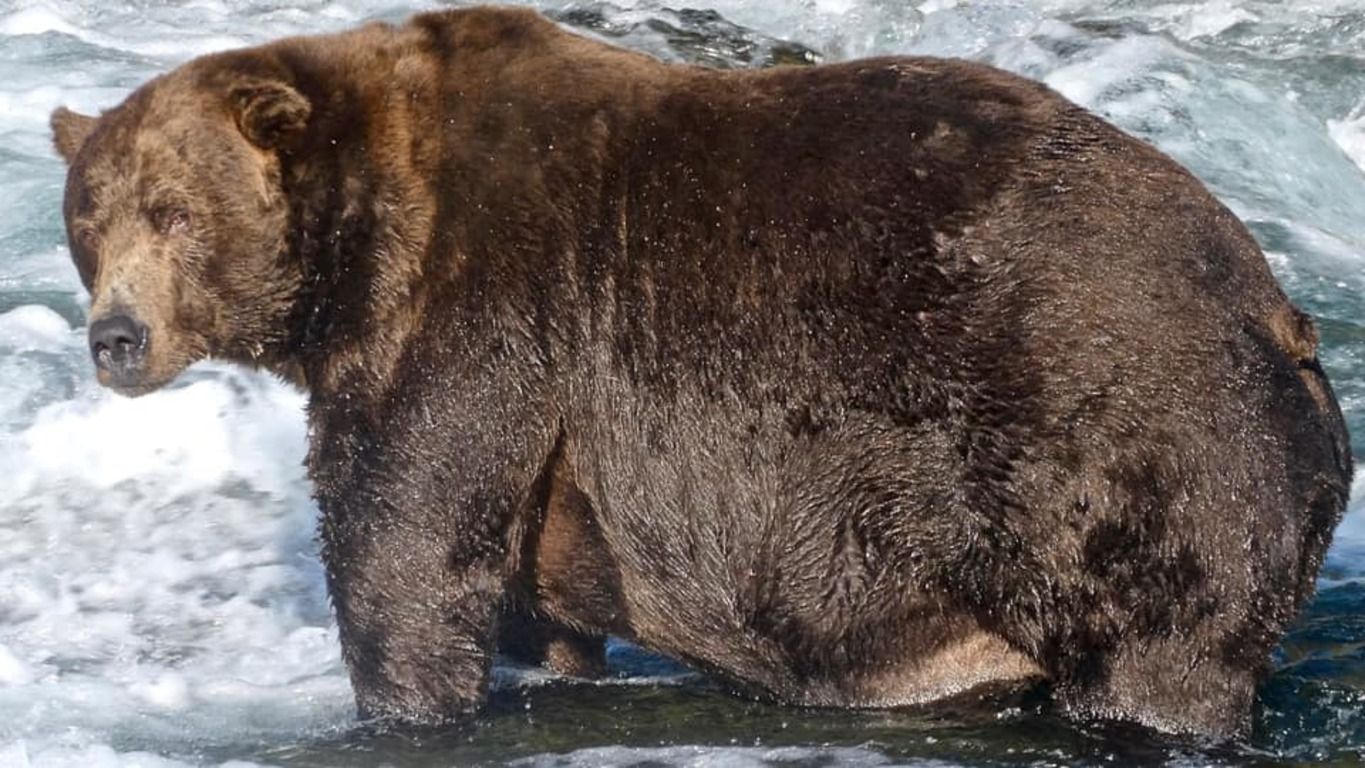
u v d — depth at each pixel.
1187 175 13.48
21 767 14.21
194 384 22.27
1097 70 32.66
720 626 14.25
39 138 30.33
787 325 13.49
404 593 14.09
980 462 13.13
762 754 14.10
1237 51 34.59
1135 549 12.97
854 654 14.03
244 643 17.19
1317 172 30.16
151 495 20.50
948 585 13.51
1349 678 14.92
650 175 13.82
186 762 14.45
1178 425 12.83
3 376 22.48
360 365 14.02
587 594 14.66
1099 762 13.39
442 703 14.39
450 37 14.49
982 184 13.30
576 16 36.06
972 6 37.09
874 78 13.91
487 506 14.00
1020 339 13.01
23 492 20.52
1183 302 12.95
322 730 15.09
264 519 19.97
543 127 14.00
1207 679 13.16
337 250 14.00
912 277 13.23
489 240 13.84
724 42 35.16
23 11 36.69
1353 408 21.33
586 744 14.46
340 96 14.14
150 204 13.89
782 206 13.56
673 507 13.95
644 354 13.78
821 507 13.57
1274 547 12.90
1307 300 24.92
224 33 36.78
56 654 16.92
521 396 13.86
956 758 13.67
